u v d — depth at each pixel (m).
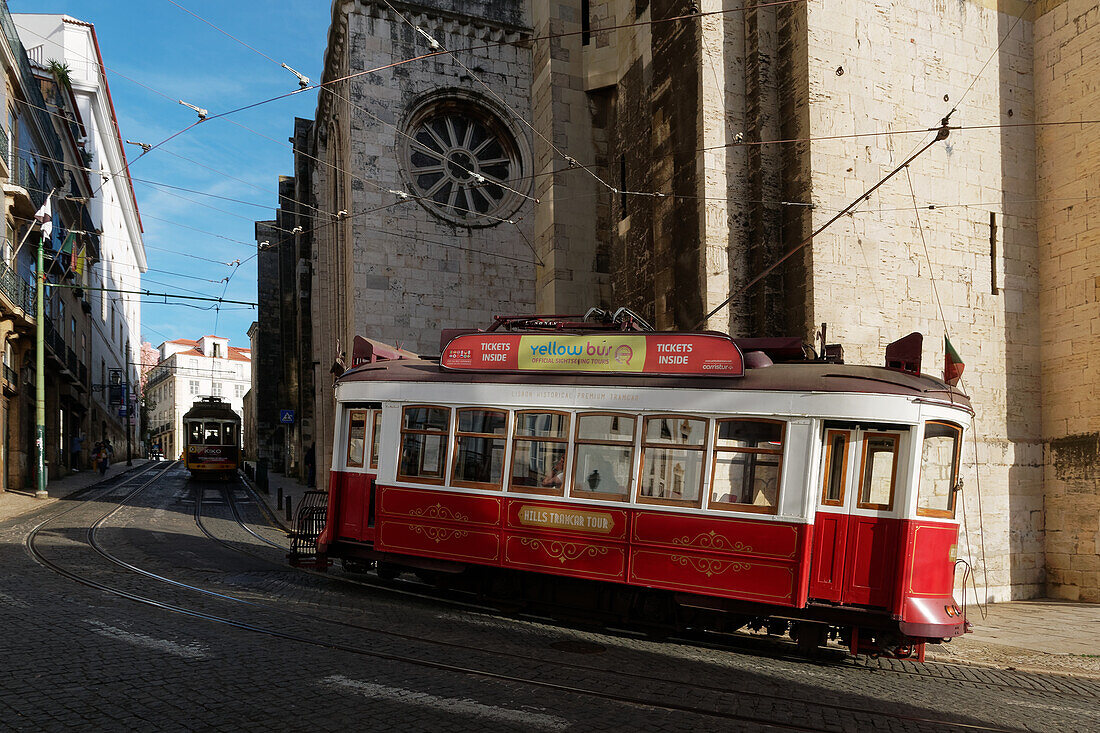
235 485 32.00
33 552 12.18
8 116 22.44
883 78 13.87
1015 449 14.43
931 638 7.73
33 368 27.30
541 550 9.02
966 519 13.81
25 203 23.38
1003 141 15.00
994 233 14.69
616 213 17.69
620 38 17.52
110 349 49.88
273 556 13.33
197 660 6.31
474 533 9.43
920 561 7.77
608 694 6.07
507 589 9.56
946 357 9.29
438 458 9.83
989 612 12.58
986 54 15.00
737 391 8.38
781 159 13.73
